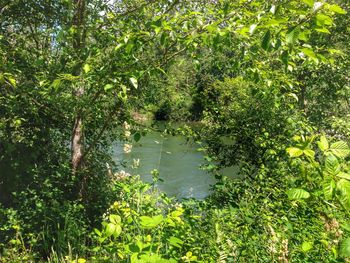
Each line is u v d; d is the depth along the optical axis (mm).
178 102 6891
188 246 3338
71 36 5996
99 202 7348
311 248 2748
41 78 6168
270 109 8680
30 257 5559
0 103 6473
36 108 6734
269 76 6125
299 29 2268
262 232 3760
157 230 2852
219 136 9414
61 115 7254
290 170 6293
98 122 7500
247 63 5395
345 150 1686
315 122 12555
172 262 2119
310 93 12797
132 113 6863
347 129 9570
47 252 5809
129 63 4809
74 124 7348
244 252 3303
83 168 7438
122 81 4777
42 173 7102
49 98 5852
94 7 6770
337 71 11977
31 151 7395
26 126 7402
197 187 13656
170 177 14609
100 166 8156
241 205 4520
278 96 6938
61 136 8094
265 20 3156
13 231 6387
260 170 6508
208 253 3348
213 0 6086
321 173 1680
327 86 12945
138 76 4504
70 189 7414
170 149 19094
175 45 5164
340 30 11328
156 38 4109
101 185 7516
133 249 2219
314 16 2246
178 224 3266
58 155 7730
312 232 3592
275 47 2971
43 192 6520
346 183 1603
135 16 6254
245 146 9133
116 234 2299
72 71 5883
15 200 6414
